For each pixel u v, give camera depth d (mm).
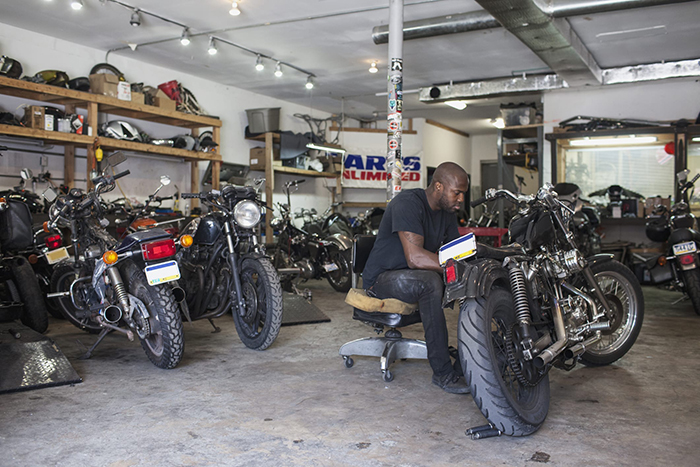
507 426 1906
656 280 4930
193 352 3303
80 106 6113
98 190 3414
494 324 2189
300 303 4465
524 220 2549
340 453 1851
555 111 8203
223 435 2008
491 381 1904
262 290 3311
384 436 1999
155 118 6891
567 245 2561
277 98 9383
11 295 3861
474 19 5277
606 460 1793
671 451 1862
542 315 2266
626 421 2145
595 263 2869
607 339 3018
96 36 6156
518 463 1773
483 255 2219
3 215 3756
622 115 7879
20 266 3857
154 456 1826
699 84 7445
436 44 6434
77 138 5617
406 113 10711
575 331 2270
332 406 2324
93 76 5953
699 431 2043
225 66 7383
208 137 7371
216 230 3312
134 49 6422
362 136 10594
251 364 3023
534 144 9000
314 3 5176
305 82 8281
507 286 2229
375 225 7109
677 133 7121
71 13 5465
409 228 2520
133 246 2824
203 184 7766
